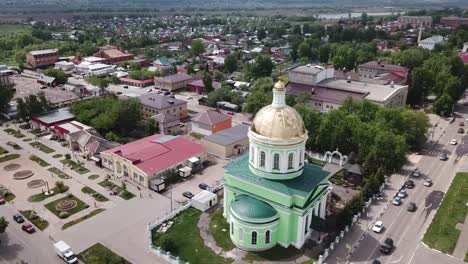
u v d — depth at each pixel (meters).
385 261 67.94
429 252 70.56
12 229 77.19
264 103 140.38
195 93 183.75
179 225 78.44
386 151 100.75
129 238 74.56
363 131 105.06
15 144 119.12
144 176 93.06
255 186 71.81
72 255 67.81
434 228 77.56
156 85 192.25
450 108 149.38
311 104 150.88
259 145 70.19
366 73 188.38
